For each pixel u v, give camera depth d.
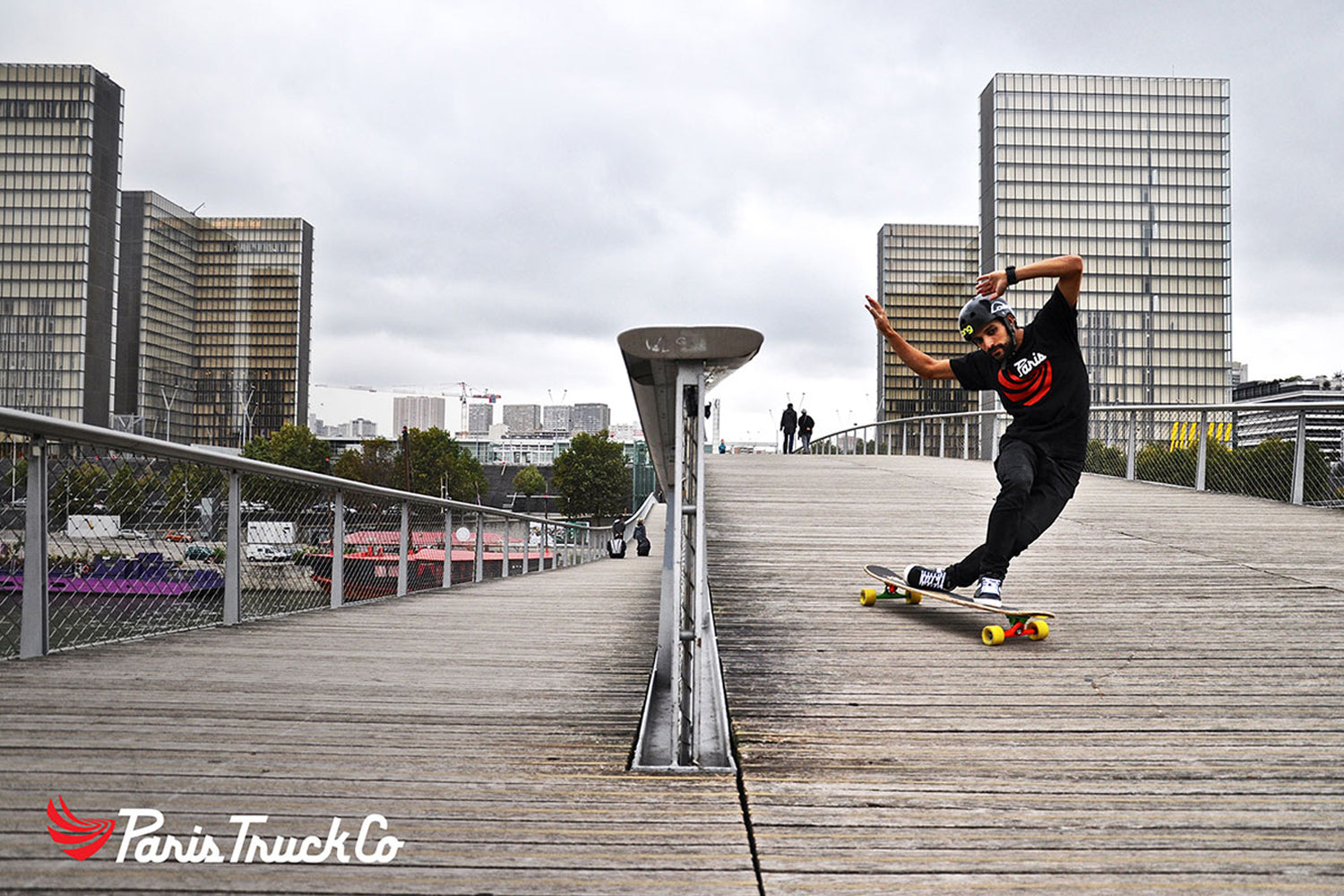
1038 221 120.94
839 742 2.81
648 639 5.16
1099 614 4.90
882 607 5.13
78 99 149.38
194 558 5.20
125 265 182.12
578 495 136.25
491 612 6.62
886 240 167.75
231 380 197.75
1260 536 8.16
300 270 199.62
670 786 2.41
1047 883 1.87
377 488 7.70
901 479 14.70
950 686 3.48
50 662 3.96
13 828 2.06
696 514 2.67
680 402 2.62
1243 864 1.98
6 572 3.92
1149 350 121.12
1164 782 2.48
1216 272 121.12
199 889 1.79
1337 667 3.78
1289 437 10.84
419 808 2.22
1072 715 3.10
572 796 2.32
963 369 4.30
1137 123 121.75
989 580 4.30
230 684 3.62
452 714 3.17
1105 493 12.19
